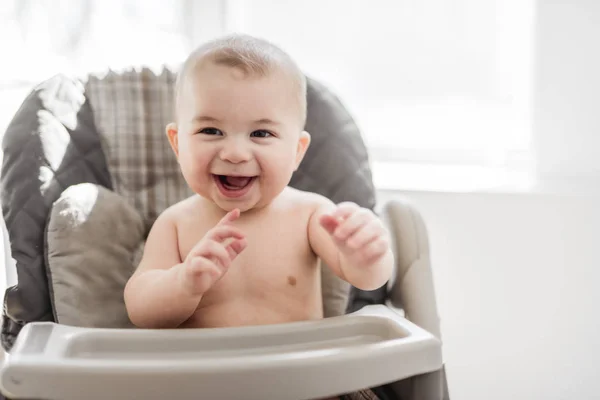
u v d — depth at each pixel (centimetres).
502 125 125
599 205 107
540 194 108
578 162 117
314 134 90
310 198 80
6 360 52
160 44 117
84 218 78
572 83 115
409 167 126
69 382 48
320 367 51
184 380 48
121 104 91
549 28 114
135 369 48
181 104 72
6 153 80
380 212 86
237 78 67
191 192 92
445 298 113
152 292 67
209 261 60
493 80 124
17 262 76
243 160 68
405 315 78
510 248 110
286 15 125
